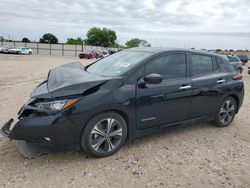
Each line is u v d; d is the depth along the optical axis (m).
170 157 3.94
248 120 6.03
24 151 3.80
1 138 4.28
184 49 4.73
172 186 3.20
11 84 9.66
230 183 3.33
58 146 3.47
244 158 4.04
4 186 3.06
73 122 3.46
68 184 3.15
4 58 29.89
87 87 3.59
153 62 4.21
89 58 39.59
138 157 3.89
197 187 3.21
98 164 3.64
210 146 4.41
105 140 3.80
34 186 3.08
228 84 5.16
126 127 3.97
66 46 54.84
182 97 4.44
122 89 3.80
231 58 18.08
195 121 4.84
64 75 4.01
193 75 4.68
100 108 3.59
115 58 4.72
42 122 3.33
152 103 4.09
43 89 3.69
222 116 5.31
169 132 4.93
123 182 3.24
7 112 5.76
